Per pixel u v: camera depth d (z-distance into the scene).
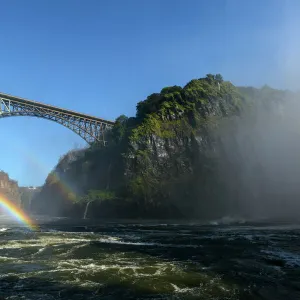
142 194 83.25
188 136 95.69
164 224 59.53
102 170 104.88
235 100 108.94
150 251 26.31
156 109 104.06
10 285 16.73
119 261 22.33
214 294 15.07
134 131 94.31
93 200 91.44
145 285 16.56
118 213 85.31
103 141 111.56
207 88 107.00
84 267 20.56
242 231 41.88
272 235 36.50
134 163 89.75
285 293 15.03
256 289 15.66
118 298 14.63
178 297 14.69
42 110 99.12
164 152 92.69
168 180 87.56
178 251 26.22
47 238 34.81
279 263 21.06
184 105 101.88
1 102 89.69
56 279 17.78
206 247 28.06
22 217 99.56
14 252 26.14
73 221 73.69
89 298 14.65
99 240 33.38
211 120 100.12
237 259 22.56
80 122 109.44
